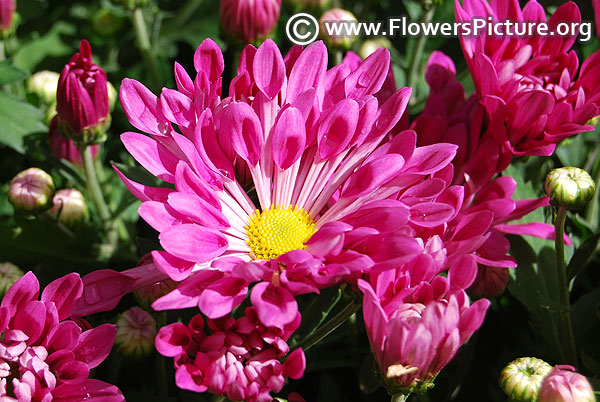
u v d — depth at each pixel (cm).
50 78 39
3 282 34
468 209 32
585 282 36
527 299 33
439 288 29
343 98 31
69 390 28
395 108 31
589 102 32
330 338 34
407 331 27
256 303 27
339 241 28
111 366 33
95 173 37
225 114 30
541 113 31
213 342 28
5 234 36
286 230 31
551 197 31
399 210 29
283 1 39
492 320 35
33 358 28
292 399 29
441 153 30
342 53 39
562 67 33
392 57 39
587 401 29
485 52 33
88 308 29
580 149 37
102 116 35
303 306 34
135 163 38
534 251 34
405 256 28
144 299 31
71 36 44
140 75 42
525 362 30
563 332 33
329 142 31
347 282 29
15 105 36
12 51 41
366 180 30
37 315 28
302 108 30
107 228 36
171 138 30
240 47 37
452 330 28
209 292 28
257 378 28
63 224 36
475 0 33
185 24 43
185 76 30
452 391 32
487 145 32
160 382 33
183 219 29
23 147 36
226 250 30
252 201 32
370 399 34
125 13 43
